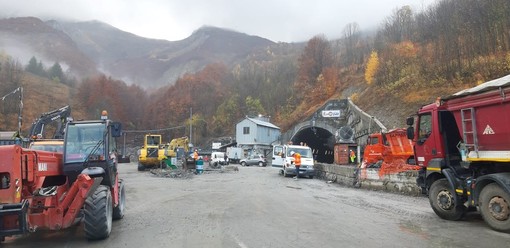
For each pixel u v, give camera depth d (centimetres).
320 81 8269
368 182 1972
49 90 11425
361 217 1044
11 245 777
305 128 6006
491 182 878
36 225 717
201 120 9788
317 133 6234
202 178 2711
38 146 1462
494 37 4122
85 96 11394
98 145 898
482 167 945
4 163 646
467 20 4747
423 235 809
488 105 889
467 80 3962
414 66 4906
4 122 7694
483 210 887
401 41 6656
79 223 980
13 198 645
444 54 4500
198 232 861
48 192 812
